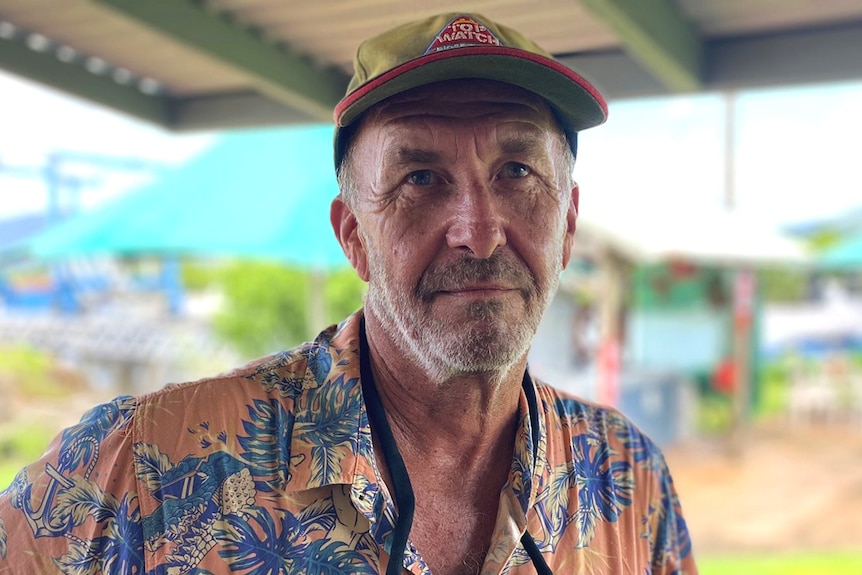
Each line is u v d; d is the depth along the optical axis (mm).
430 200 1169
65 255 4477
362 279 1347
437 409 1249
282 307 9539
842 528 6004
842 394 10852
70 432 1188
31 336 9266
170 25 2178
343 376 1235
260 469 1157
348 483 1138
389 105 1196
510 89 1211
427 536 1245
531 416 1347
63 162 8484
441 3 1840
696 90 2578
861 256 8539
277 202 3965
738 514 6387
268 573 1103
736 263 7602
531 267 1186
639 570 1432
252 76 2432
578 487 1394
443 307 1137
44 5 2262
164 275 10430
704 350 9289
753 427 10086
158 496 1119
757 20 2426
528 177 1211
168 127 3154
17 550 1109
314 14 2199
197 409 1189
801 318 13695
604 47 2352
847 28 2420
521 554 1257
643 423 8297
